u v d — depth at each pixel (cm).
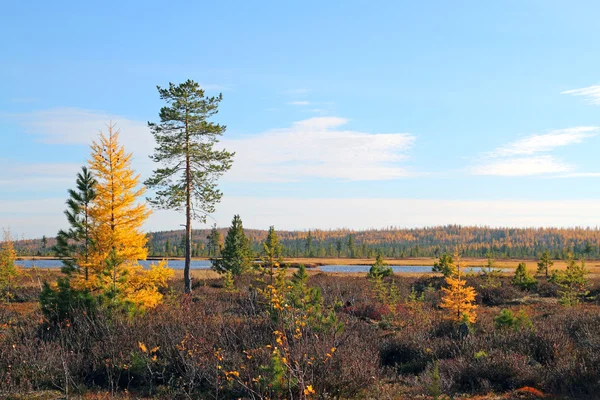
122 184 1819
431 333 1506
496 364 978
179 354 975
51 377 916
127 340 1079
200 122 2922
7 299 2355
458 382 969
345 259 14062
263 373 834
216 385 824
